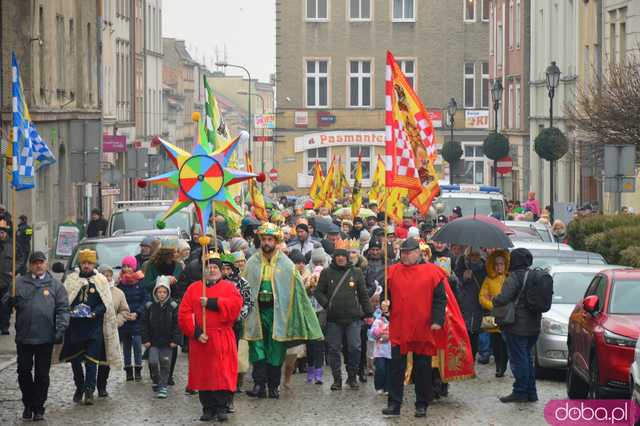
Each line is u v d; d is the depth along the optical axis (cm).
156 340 1998
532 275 1925
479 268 2250
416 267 1827
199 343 1767
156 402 1958
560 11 6353
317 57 9825
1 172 4531
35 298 1828
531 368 1941
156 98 10369
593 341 1816
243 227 3112
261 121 10781
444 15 9900
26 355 1827
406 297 1816
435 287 1820
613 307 1866
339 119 9806
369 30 9881
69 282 1947
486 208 4159
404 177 2200
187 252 2403
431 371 1820
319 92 9862
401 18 9900
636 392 1588
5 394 2062
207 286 1781
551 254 2633
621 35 5209
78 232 3656
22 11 4800
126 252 2752
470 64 9944
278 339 1978
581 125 4044
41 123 5100
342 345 2311
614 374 1761
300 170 9812
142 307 2167
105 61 7750
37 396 1830
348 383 2100
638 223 3444
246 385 2139
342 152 9825
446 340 1909
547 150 5041
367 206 4966
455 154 7169
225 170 1855
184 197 1856
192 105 14312
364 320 2119
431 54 9900
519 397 1945
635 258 2953
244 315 1905
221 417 1783
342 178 5619
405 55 9900
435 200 4144
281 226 3216
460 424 1752
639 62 4288
